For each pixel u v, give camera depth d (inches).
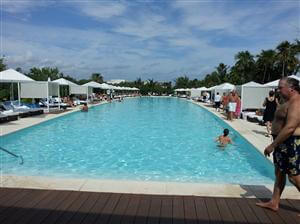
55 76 1840.6
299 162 134.7
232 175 291.6
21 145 429.1
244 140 415.8
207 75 2795.3
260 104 708.0
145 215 143.9
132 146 431.2
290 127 128.7
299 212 148.3
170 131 574.2
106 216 142.6
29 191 175.8
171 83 3095.5
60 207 152.6
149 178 281.9
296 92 132.9
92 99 1425.9
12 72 640.4
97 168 315.9
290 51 1732.3
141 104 1488.7
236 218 141.6
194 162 342.6
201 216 143.5
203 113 965.2
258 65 1959.9
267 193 175.6
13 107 718.5
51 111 844.0
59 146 425.1
